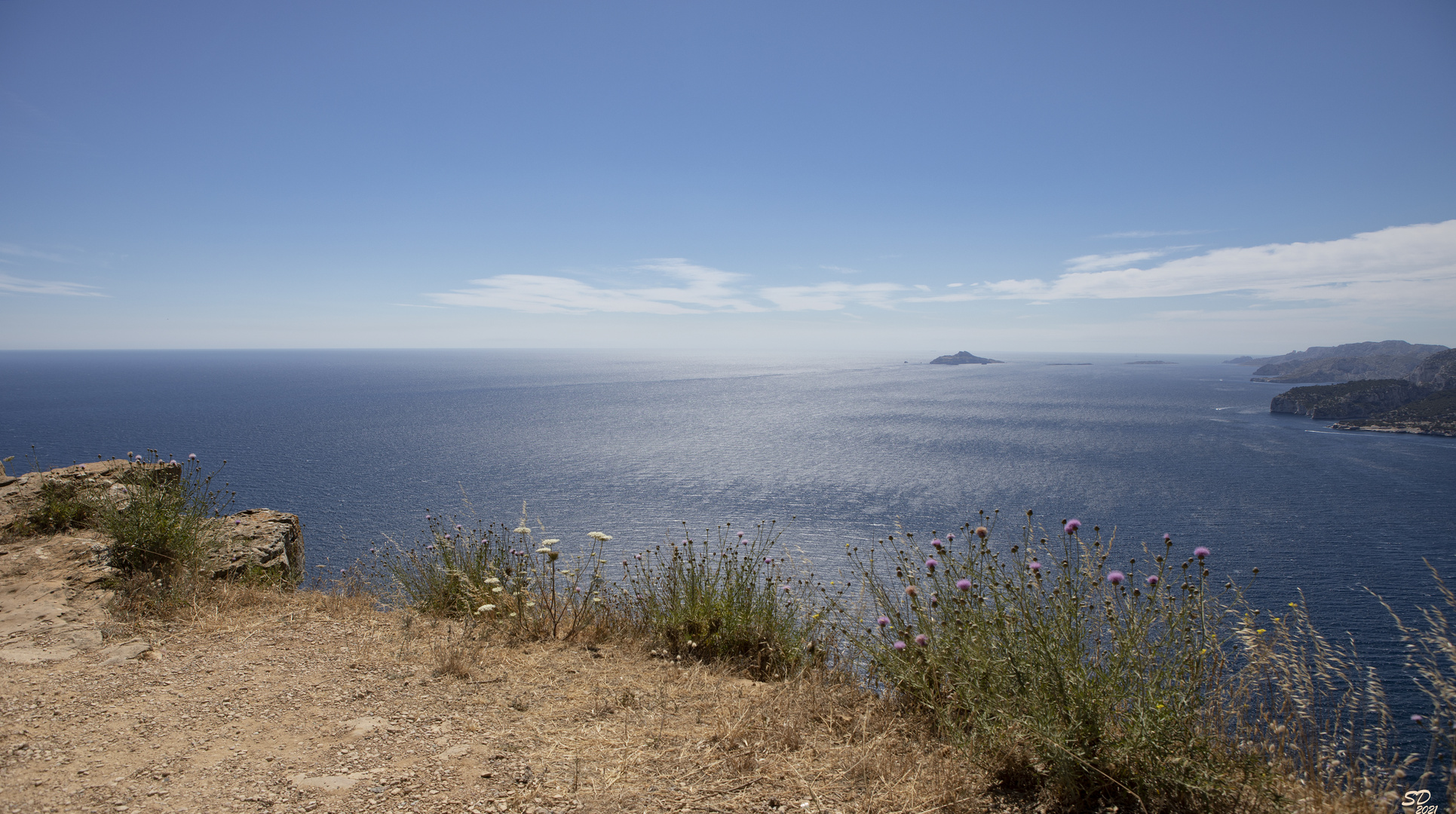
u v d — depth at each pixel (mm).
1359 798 2979
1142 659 3375
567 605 6270
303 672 4605
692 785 3215
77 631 5035
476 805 2971
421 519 51250
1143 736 3113
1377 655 21250
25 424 121875
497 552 6922
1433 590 38031
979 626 3895
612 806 2994
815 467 94562
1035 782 3332
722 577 6109
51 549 6594
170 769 3217
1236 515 65000
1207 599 3559
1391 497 75688
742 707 4211
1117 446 121500
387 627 5746
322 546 40875
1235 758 3178
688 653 5523
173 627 5332
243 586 6488
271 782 3123
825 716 4098
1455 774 2912
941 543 4555
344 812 2881
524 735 3758
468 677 4652
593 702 4305
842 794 3162
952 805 3078
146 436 105625
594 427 140750
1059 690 3367
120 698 4039
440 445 105750
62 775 3113
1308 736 3289
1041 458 105750
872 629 4852
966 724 3855
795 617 5762
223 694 4168
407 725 3824
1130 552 45875
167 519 6543
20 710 3787
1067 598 3666
